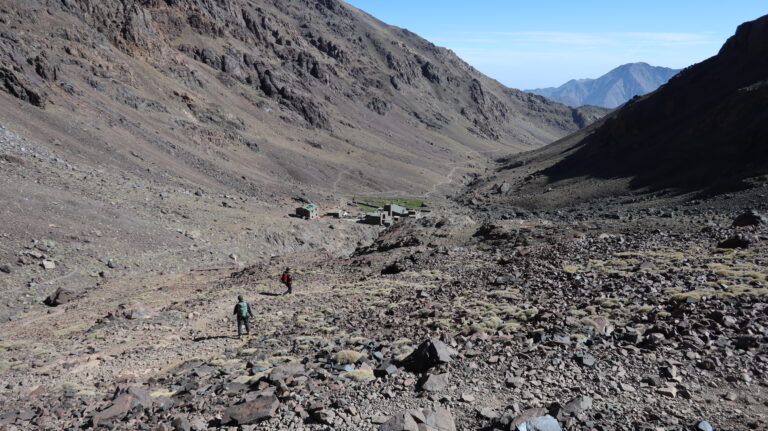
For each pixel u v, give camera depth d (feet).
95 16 616.39
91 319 106.63
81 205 216.33
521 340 42.34
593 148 611.06
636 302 54.08
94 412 40.27
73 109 392.06
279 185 521.65
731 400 27.63
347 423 29.17
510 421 26.55
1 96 331.16
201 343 70.18
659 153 458.91
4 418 41.65
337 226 353.51
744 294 50.21
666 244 99.91
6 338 90.84
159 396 42.52
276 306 93.50
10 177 212.43
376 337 56.39
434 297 79.30
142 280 168.76
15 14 489.26
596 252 101.09
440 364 37.09
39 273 156.15
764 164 305.53
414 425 26.99
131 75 560.20
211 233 255.91
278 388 36.55
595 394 29.60
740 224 116.47
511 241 145.69
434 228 187.01
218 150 548.31
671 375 31.07
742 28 550.77
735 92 416.05
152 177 348.79
